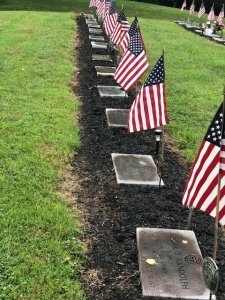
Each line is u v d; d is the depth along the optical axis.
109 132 2.89
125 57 2.89
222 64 5.23
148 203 2.07
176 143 2.82
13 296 1.44
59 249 1.68
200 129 3.06
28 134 2.67
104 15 6.41
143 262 1.60
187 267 1.60
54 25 6.59
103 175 2.32
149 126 2.21
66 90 3.66
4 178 2.14
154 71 2.17
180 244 1.72
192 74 4.57
